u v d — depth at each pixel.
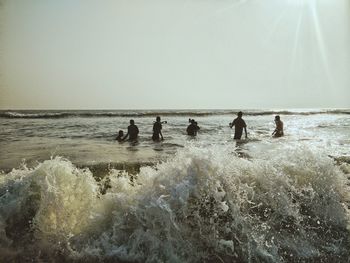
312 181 5.20
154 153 10.04
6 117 37.69
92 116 41.66
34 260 3.73
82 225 4.33
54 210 4.56
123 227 4.05
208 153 4.92
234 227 4.20
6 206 4.53
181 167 4.68
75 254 3.83
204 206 4.29
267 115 52.97
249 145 12.06
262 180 4.93
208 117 43.53
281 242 4.13
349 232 4.46
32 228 4.36
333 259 3.86
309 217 4.66
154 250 3.82
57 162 5.06
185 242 3.92
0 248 3.97
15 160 8.79
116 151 10.50
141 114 44.69
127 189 5.08
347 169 6.90
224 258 3.80
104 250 3.88
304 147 5.94
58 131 19.86
